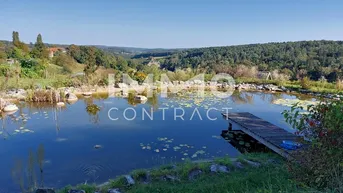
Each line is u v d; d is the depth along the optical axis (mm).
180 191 3441
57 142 6109
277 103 11719
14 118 8344
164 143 6180
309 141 3125
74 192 3559
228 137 6762
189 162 4477
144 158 5242
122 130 7188
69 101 11438
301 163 3160
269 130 6293
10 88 12141
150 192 3479
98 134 6789
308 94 14383
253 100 12602
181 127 7629
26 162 4867
